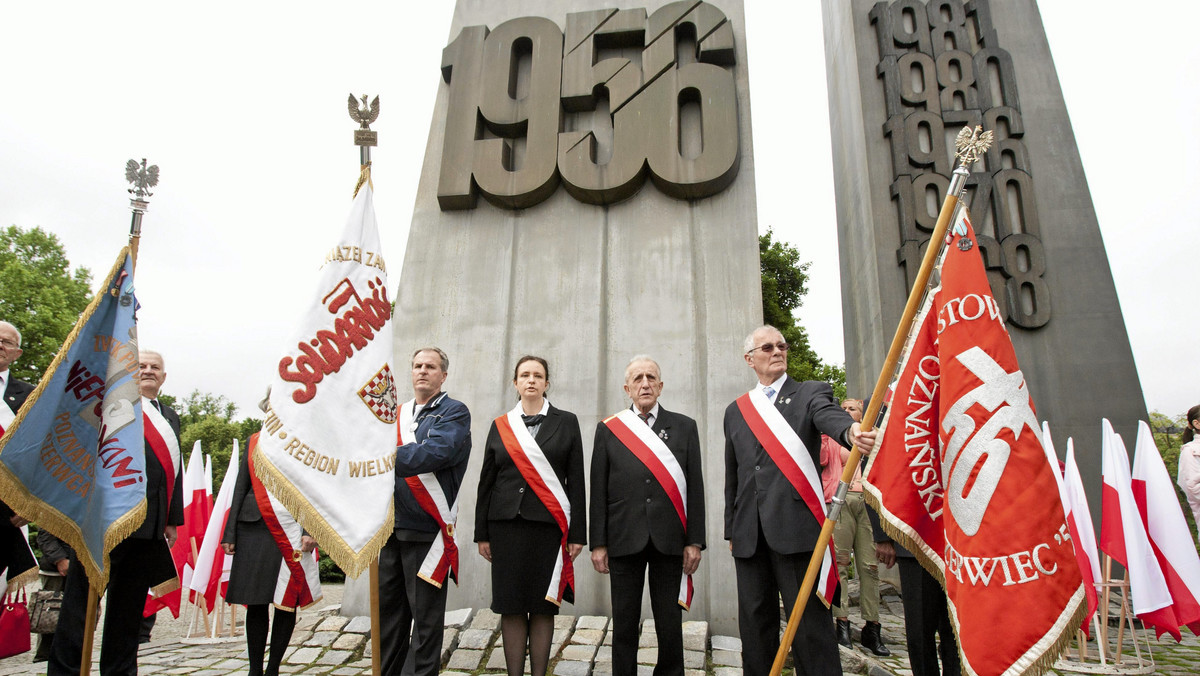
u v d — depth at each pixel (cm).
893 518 294
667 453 388
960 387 283
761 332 379
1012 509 262
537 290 650
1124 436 802
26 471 310
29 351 1923
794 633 299
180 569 615
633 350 620
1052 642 247
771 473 342
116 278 344
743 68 690
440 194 676
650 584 379
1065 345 836
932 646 358
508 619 369
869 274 965
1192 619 504
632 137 662
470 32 741
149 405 404
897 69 975
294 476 299
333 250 339
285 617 409
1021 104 936
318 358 320
